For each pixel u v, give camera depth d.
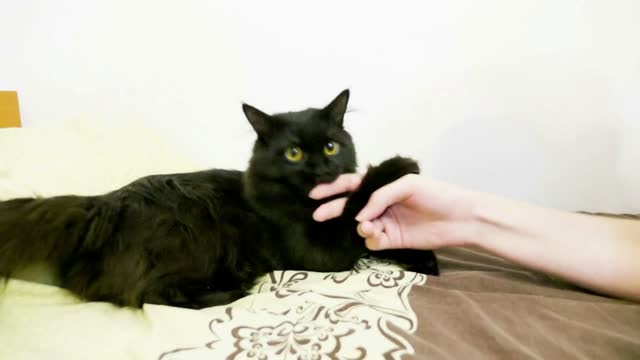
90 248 0.39
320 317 0.31
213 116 0.69
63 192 0.47
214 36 0.66
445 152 0.71
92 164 0.53
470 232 0.40
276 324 0.30
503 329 0.30
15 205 0.40
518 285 0.38
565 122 0.67
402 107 0.69
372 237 0.40
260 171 0.46
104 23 0.64
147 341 0.29
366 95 0.69
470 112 0.69
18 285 0.38
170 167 0.60
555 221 0.39
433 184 0.41
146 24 0.65
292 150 0.45
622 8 0.63
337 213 0.42
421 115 0.69
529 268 0.40
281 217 0.45
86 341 0.30
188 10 0.65
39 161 0.49
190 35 0.66
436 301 0.34
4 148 0.49
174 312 0.33
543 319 0.31
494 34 0.66
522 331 0.30
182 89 0.68
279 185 0.45
